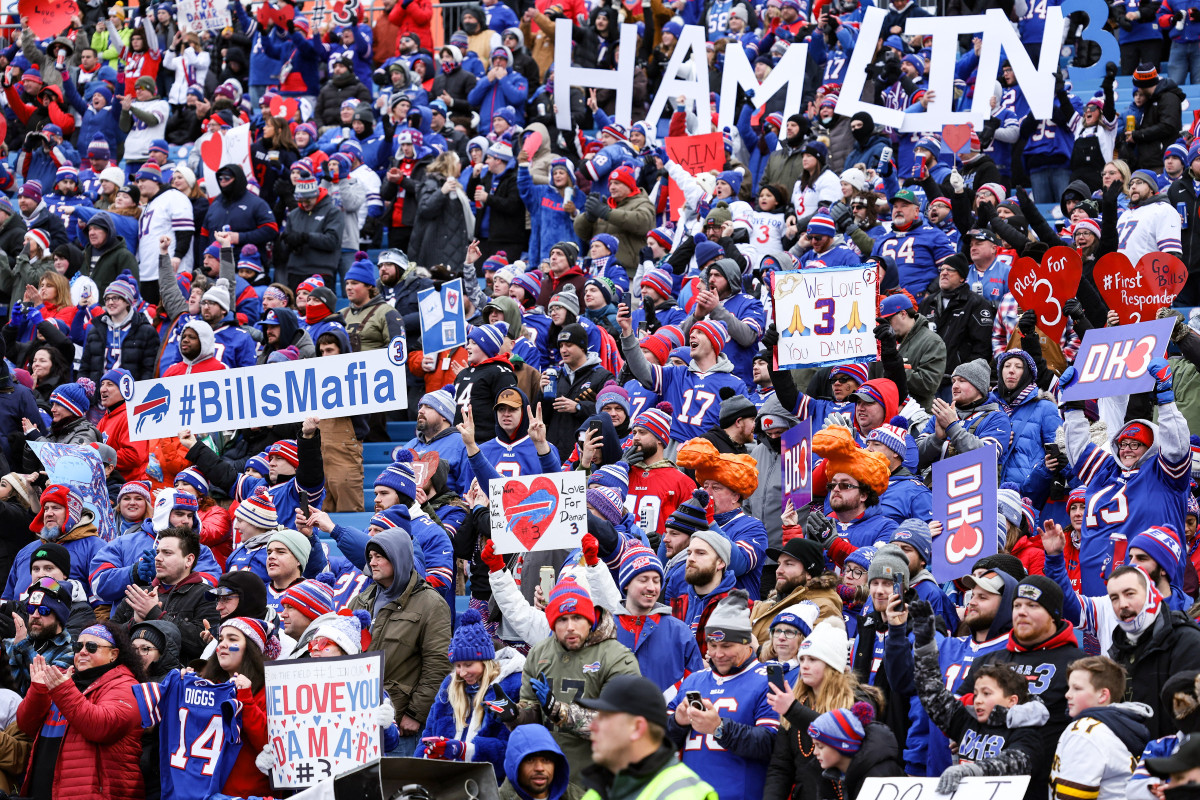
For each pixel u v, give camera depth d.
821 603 30.64
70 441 48.72
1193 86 73.12
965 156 65.25
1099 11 75.25
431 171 68.06
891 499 36.50
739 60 75.06
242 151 71.44
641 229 62.03
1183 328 36.28
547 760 26.34
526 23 89.94
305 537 36.91
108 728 30.45
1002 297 53.03
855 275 41.84
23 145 86.75
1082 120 68.44
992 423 40.81
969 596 28.03
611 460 39.88
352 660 29.39
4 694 33.34
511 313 52.25
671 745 19.75
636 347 44.75
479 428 45.16
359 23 89.69
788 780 26.53
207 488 42.50
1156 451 35.41
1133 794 22.38
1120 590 27.09
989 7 77.06
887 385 40.69
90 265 66.00
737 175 64.69
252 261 64.69
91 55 93.50
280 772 29.02
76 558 42.19
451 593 36.94
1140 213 54.22
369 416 55.19
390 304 54.75
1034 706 24.33
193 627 34.69
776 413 41.62
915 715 27.50
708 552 32.38
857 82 68.12
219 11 92.25
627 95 76.38
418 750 30.20
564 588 29.16
